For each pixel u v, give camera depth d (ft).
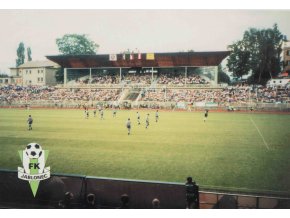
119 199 39.34
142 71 230.89
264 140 82.48
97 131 96.07
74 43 245.04
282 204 41.65
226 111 164.25
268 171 55.77
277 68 205.57
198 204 38.45
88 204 39.65
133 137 85.97
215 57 195.11
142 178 51.90
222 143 78.23
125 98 195.52
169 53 196.34
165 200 38.40
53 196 40.91
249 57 210.38
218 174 54.03
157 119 119.96
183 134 90.58
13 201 41.83
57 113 155.12
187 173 54.54
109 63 213.87
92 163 60.54
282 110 159.74
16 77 253.85
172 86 200.13
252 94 180.65
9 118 132.05
